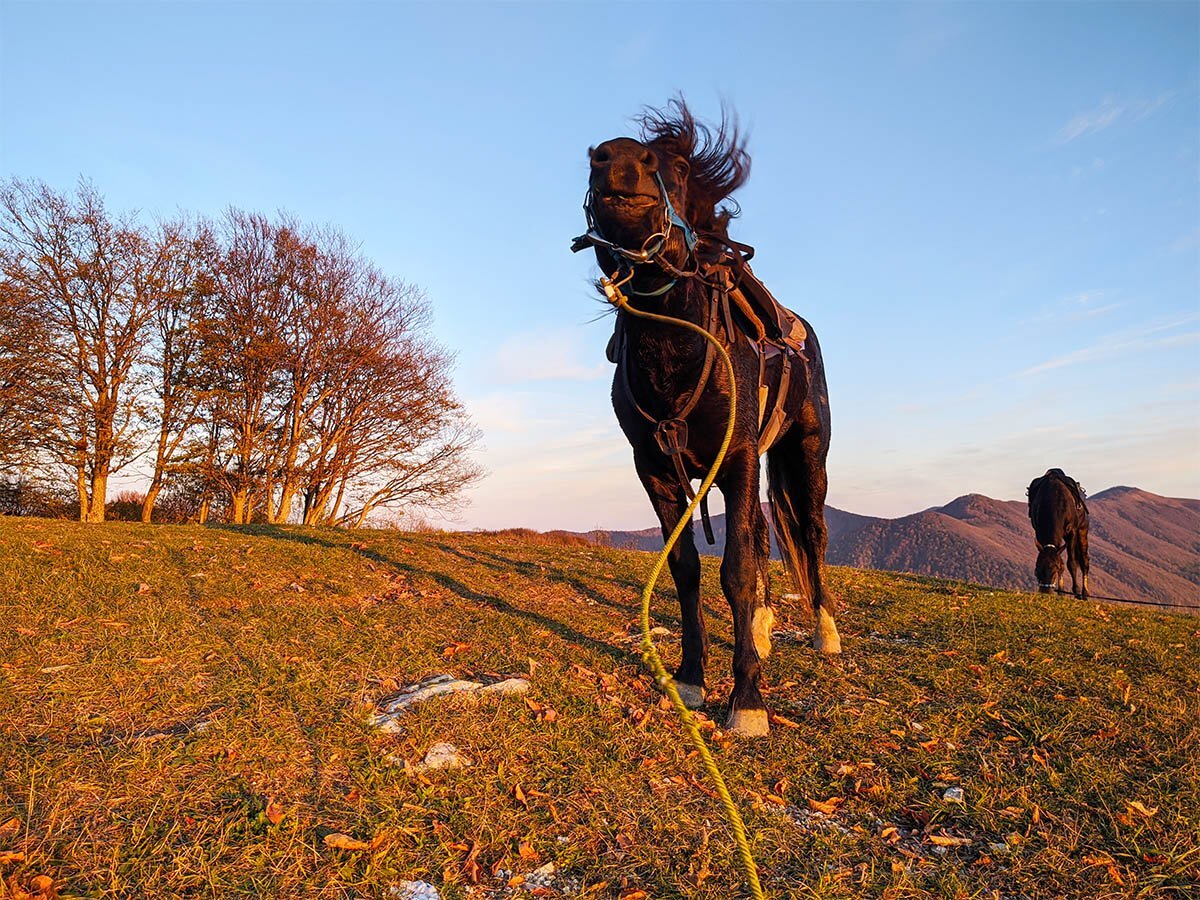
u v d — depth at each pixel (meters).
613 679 4.22
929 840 2.76
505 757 3.14
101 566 6.25
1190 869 2.56
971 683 4.53
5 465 20.83
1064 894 2.44
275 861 2.34
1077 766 3.34
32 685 3.59
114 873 2.20
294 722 3.36
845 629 6.04
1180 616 7.92
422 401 23.16
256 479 22.06
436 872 2.38
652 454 4.09
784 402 4.69
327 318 22.09
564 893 2.32
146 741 3.05
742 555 3.87
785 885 2.42
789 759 3.38
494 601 6.10
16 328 20.22
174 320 22.12
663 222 3.27
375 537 9.80
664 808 2.84
